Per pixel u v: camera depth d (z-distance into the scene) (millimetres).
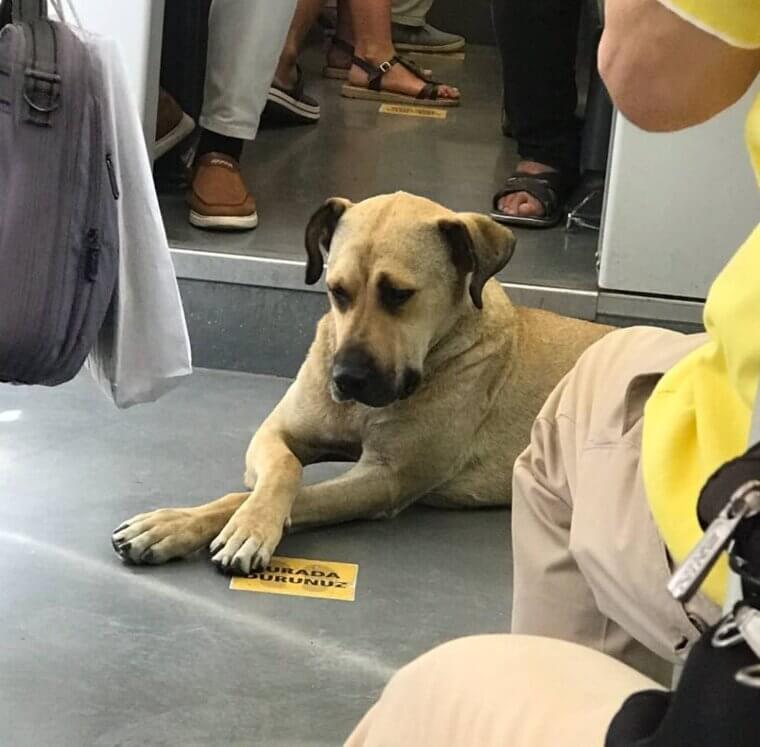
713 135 2619
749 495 601
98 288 1661
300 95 4000
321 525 2223
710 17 836
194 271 2836
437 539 2240
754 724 558
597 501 1075
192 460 2412
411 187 3438
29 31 1617
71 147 1605
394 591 2014
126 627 1825
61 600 1880
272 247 2904
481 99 4602
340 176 3504
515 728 757
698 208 2684
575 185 3361
